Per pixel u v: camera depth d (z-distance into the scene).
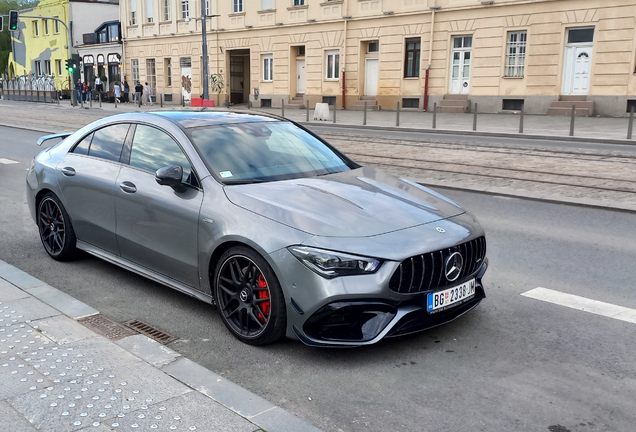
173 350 3.91
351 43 32.09
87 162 5.32
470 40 27.84
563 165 11.74
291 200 3.99
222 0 38.31
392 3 29.98
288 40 35.06
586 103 24.41
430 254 3.71
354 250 3.54
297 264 3.59
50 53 56.53
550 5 24.92
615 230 7.15
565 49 25.09
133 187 4.71
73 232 5.55
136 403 3.02
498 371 3.66
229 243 3.98
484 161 12.47
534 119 23.48
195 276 4.30
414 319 3.72
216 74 39.66
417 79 29.72
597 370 3.67
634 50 23.17
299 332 3.65
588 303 4.80
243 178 4.34
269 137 4.97
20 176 11.09
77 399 3.04
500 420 3.12
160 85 44.16
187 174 4.43
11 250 6.20
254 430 2.81
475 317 4.51
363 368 3.70
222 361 3.79
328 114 24.97
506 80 26.66
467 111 27.91
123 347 3.72
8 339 3.75
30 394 3.07
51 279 5.32
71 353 3.57
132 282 5.28
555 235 6.94
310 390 3.43
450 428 3.04
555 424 3.08
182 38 41.53
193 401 3.05
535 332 4.24
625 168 11.24
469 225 4.13
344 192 4.23
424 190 4.70
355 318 3.60
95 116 28.36
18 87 56.06
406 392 3.41
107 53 48.59
